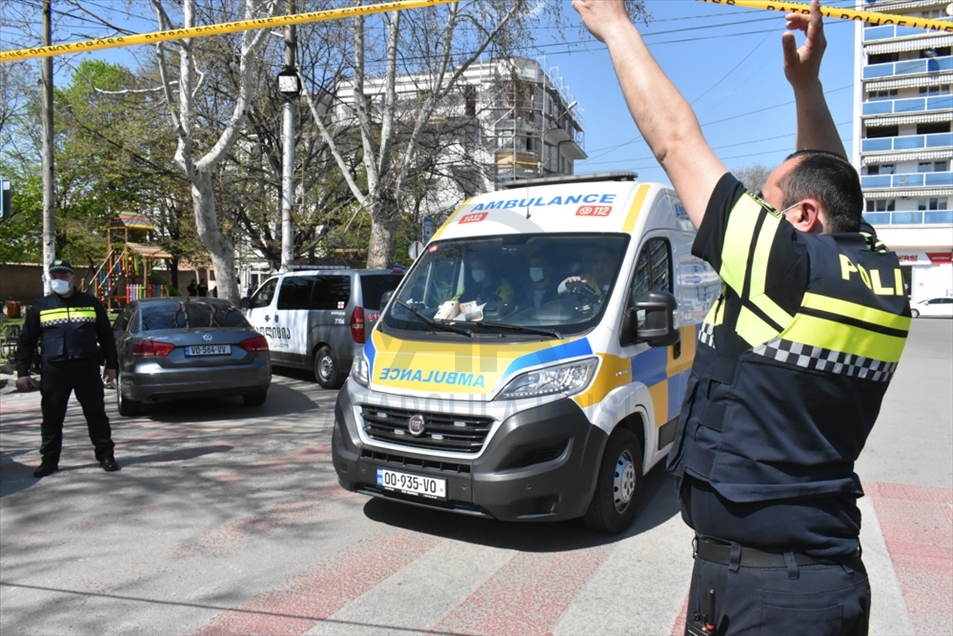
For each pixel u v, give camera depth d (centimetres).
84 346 646
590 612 380
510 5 1800
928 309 4153
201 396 900
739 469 167
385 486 467
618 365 480
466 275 547
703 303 674
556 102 3391
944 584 417
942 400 1066
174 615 383
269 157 2414
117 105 2009
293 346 1216
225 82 2056
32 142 3186
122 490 604
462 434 446
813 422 163
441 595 402
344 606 390
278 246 2383
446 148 2128
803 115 209
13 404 1059
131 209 3159
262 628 367
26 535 504
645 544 475
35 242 3888
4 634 364
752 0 192
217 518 534
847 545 167
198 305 964
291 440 786
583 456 444
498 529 505
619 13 179
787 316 161
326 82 2342
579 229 546
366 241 2695
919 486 616
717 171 165
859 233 176
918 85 4809
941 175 4741
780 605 164
